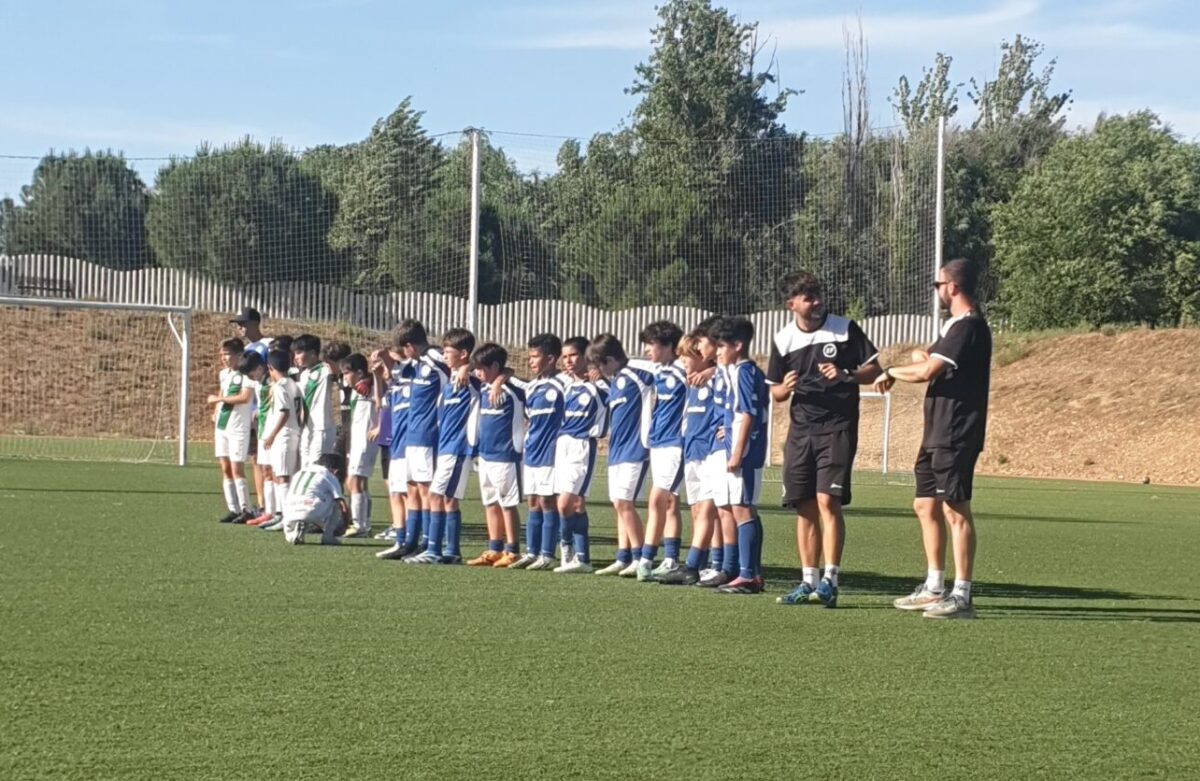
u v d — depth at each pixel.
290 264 28.41
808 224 26.19
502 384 11.49
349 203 27.83
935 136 25.86
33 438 32.34
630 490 11.12
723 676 6.76
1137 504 22.70
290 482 13.24
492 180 30.03
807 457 9.41
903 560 12.98
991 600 10.16
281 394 13.96
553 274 29.02
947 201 50.25
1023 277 45.19
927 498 9.24
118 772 4.83
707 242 26.80
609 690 6.35
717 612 8.95
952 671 7.09
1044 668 7.25
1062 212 43.94
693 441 10.66
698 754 5.28
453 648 7.28
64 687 6.11
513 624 8.16
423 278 27.61
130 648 7.02
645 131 29.05
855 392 9.44
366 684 6.32
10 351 35.41
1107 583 11.53
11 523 13.43
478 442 11.61
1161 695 6.62
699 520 10.71
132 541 12.14
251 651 7.03
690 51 47.16
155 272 29.31
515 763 5.07
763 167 26.64
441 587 9.84
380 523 15.73
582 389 11.24
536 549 11.69
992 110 68.44
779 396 9.45
